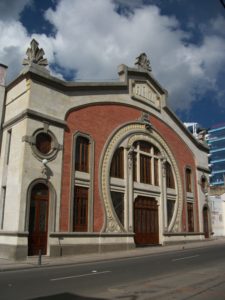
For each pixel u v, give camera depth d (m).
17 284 10.73
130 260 18.27
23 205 18.94
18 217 18.62
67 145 22.19
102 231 22.98
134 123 28.00
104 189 24.02
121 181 25.70
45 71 21.52
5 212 20.03
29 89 20.67
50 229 20.02
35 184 19.83
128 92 28.23
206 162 37.69
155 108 30.92
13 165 20.27
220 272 13.26
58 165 21.19
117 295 9.11
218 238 37.88
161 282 11.07
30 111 20.23
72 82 23.14
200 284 10.71
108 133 25.41
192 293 9.38
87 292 9.49
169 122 32.69
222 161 102.25
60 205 20.81
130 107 28.11
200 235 33.78
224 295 9.15
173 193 31.31
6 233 19.02
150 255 21.30
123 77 27.98
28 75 20.86
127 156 26.56
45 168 20.34
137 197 27.12
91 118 24.36
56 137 21.45
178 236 30.48
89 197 22.88
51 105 21.69
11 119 21.38
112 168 25.38
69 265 16.36
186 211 32.34
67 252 20.53
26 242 18.50
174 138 32.97
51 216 20.20
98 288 10.06
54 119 21.50
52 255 19.69
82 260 18.16
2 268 14.61
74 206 21.88
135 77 29.27
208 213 36.19
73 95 23.45
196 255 20.38
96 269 14.39
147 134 29.14
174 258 18.77
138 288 10.07
